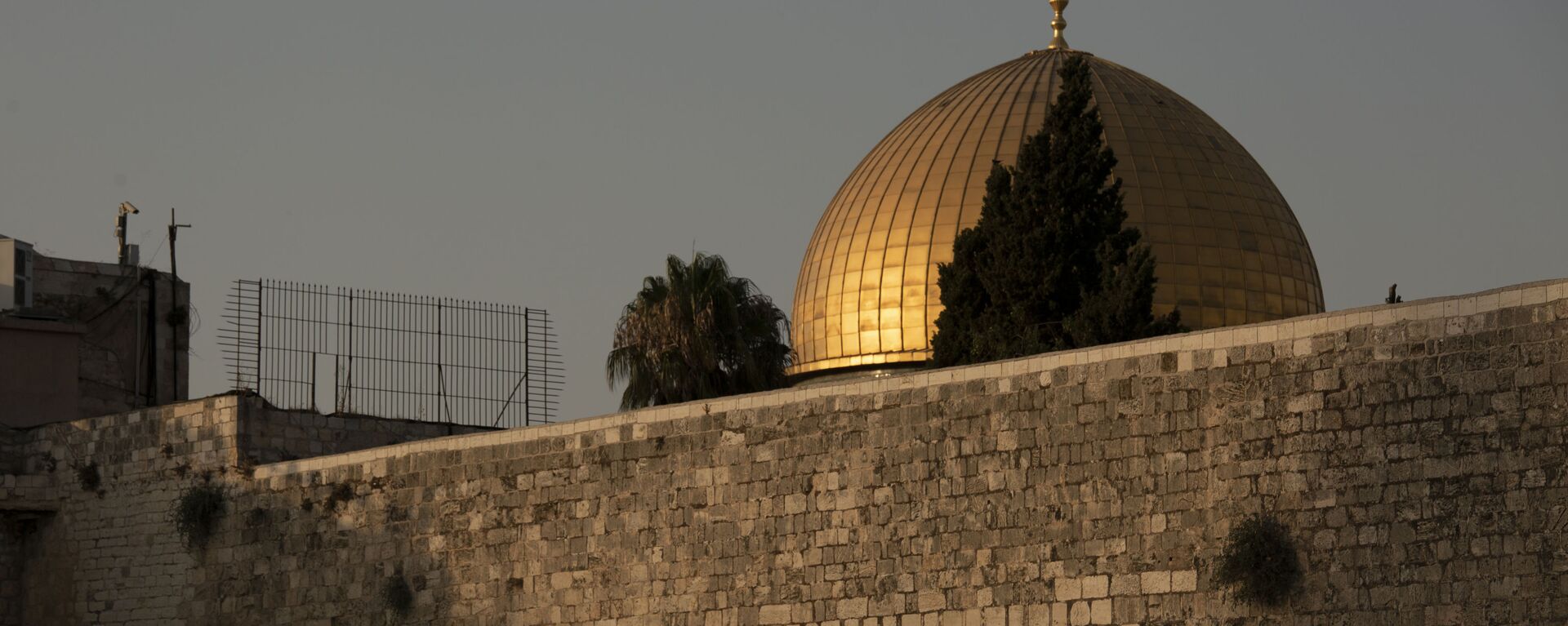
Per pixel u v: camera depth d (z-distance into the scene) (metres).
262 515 65.44
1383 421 42.62
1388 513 42.34
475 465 60.34
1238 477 44.66
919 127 91.62
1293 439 43.94
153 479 68.44
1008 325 69.25
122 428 69.50
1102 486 46.91
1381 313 42.94
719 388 84.81
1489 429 41.12
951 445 49.78
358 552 62.81
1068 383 47.81
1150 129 86.25
